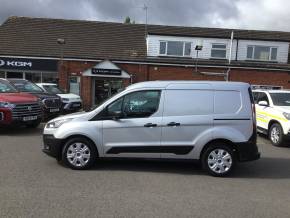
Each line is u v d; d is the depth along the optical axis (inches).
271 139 544.1
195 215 236.7
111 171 342.0
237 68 1186.6
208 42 1262.3
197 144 340.5
